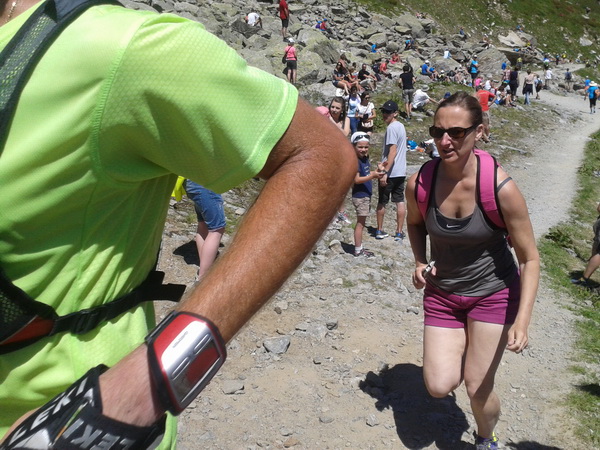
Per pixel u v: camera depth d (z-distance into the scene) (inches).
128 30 40.9
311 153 45.1
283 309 242.7
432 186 142.7
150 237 49.6
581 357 241.1
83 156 42.2
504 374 222.4
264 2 1405.0
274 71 913.5
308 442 171.6
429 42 1637.6
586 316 288.0
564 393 212.8
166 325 40.3
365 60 1261.1
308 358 211.9
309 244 44.1
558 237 420.8
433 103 917.2
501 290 145.7
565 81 1619.1
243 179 45.2
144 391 38.8
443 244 144.6
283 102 45.1
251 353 210.2
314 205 44.1
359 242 319.0
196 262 274.1
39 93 40.7
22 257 43.3
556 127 964.6
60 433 36.8
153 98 41.8
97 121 41.4
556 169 677.9
